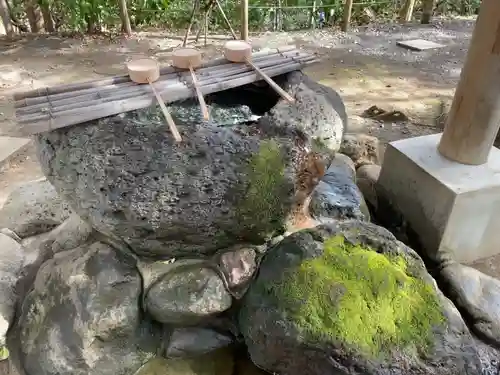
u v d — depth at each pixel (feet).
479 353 6.04
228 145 5.51
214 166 5.47
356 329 5.25
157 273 6.31
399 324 5.39
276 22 20.95
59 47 18.12
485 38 6.75
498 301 6.70
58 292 6.04
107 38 19.33
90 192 5.52
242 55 6.60
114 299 5.90
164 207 5.54
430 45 19.36
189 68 6.35
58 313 5.90
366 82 15.66
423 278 5.91
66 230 7.20
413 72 16.65
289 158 5.66
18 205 7.98
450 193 7.18
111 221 5.63
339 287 5.50
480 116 7.25
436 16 24.04
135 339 6.09
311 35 20.35
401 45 19.30
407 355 5.20
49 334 5.80
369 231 6.31
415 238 8.11
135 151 5.37
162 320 6.18
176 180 5.43
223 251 6.40
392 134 12.29
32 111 5.24
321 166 6.10
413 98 14.57
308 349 5.22
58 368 5.66
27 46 18.16
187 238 5.98
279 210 5.99
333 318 5.30
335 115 6.28
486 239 7.86
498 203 7.47
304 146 5.79
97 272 6.03
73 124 5.30
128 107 5.49
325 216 7.34
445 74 16.53
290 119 5.86
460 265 7.38
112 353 5.91
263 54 7.06
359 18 22.58
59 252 6.67
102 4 19.43
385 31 21.27
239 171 5.52
